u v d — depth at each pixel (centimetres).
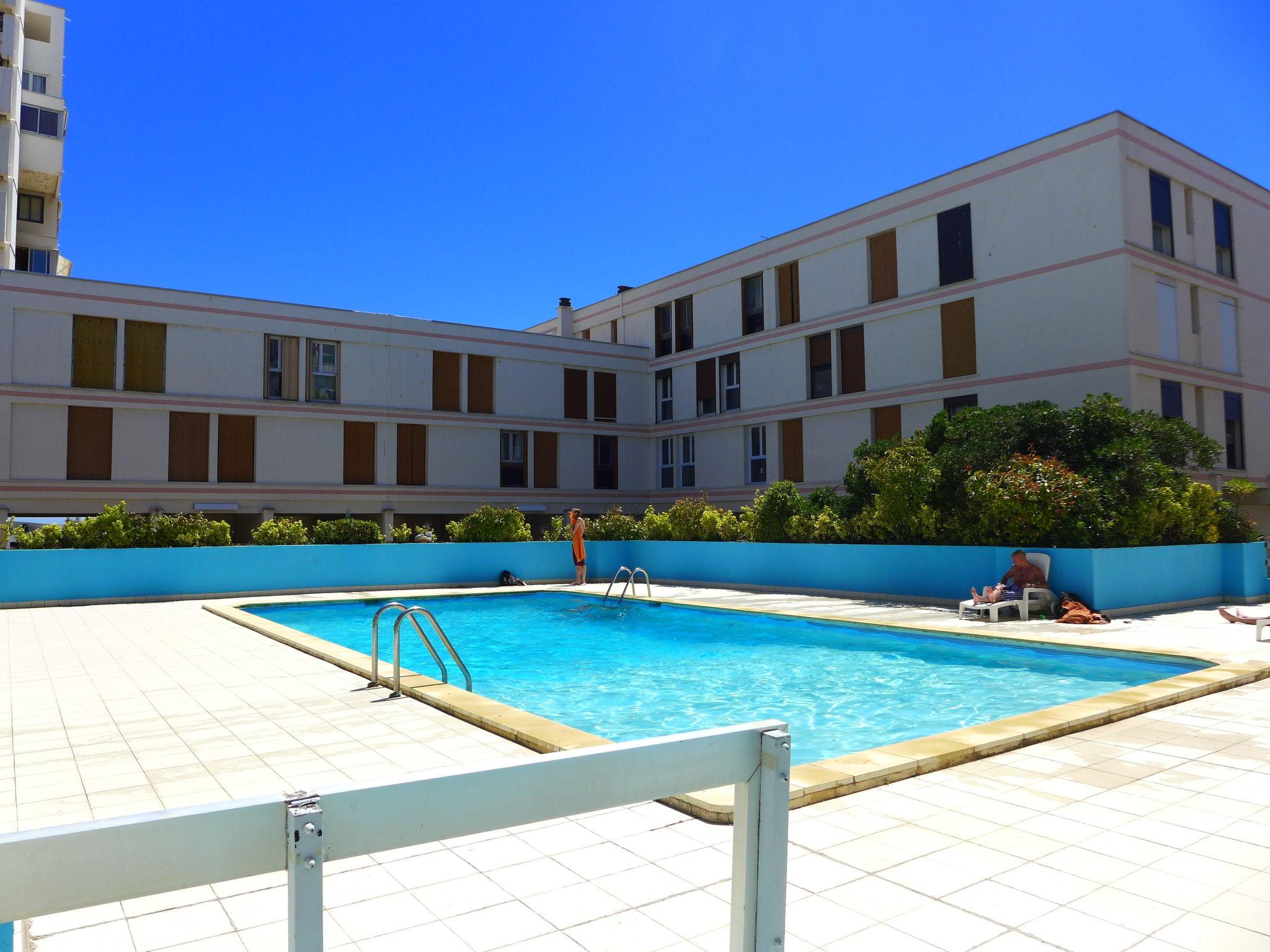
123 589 1573
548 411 3072
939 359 2242
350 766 496
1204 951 276
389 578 1817
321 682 777
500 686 883
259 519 2583
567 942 282
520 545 1966
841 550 1589
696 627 1335
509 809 179
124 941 285
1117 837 380
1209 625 1139
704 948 278
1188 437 1509
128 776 480
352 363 2723
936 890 323
